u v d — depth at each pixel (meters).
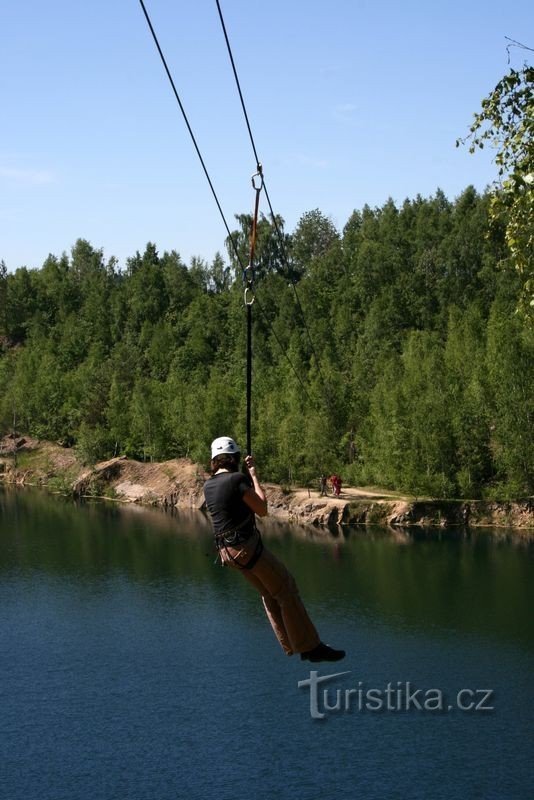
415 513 78.69
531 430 76.25
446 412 80.75
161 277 158.25
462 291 124.12
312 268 156.25
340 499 82.25
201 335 134.88
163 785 30.88
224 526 10.36
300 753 33.16
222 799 29.78
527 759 32.25
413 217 161.62
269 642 47.34
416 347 101.38
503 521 76.62
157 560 67.81
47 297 178.50
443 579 58.53
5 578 62.53
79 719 37.12
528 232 16.88
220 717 37.06
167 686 40.75
